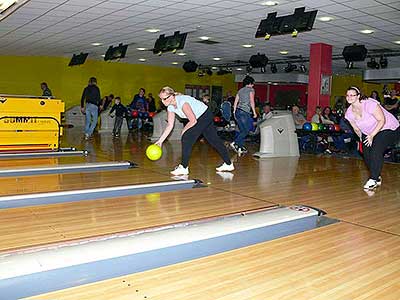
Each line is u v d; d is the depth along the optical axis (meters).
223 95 20.23
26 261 2.22
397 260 2.47
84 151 7.05
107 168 5.46
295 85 20.38
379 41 9.87
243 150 7.81
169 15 7.97
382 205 3.89
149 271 2.20
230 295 1.95
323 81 10.34
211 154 7.33
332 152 8.76
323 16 7.48
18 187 4.09
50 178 4.62
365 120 4.51
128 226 2.96
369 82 17.33
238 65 16.52
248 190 4.38
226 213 3.42
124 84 17.27
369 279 2.19
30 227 2.86
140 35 10.33
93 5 7.30
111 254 2.37
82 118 15.95
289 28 7.22
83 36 10.68
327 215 3.48
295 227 3.10
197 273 2.19
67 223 2.99
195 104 4.95
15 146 6.59
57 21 8.74
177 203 3.70
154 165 5.82
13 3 7.15
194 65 15.12
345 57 10.16
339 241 2.80
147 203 3.66
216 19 8.18
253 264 2.34
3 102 6.37
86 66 16.30
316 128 8.69
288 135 7.55
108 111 12.66
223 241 2.71
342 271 2.28
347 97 4.44
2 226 2.87
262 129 7.39
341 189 4.61
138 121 13.04
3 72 14.83
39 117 6.73
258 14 7.62
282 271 2.26
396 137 4.75
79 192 3.92
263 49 12.11
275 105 20.95
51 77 15.62
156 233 2.76
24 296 1.87
